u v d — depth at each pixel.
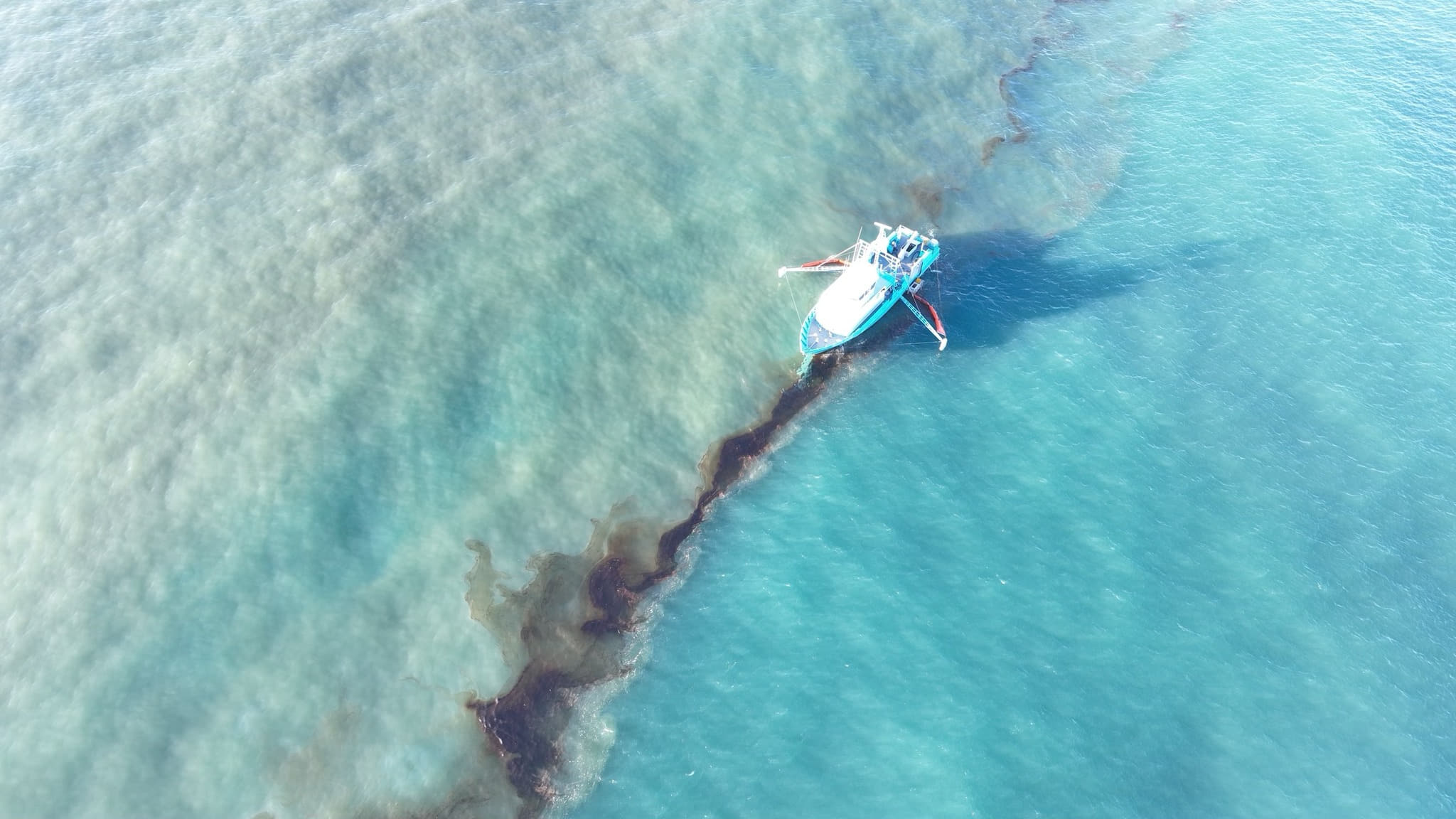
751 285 62.84
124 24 75.75
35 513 49.19
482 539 50.16
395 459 52.56
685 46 77.06
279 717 43.25
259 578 47.59
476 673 45.38
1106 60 85.44
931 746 44.00
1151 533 52.12
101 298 58.00
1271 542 51.62
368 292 58.81
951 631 48.19
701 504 54.00
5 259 59.91
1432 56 84.38
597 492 52.97
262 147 66.56
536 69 73.75
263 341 56.28
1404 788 42.66
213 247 60.66
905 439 57.28
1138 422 57.56
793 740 44.50
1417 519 52.62
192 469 50.94
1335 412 57.97
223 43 73.88
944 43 82.62
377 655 45.53
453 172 66.00
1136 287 65.75
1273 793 42.56
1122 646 47.44
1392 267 66.38
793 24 80.12
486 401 55.53
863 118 74.25
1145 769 43.28
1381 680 46.16
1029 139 76.62
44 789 40.78
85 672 44.09
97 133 67.00
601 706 45.88
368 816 41.03
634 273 62.28
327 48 73.44
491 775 42.75
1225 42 87.81
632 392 57.19
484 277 60.53
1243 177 73.69
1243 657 47.03
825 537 52.56
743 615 49.41
